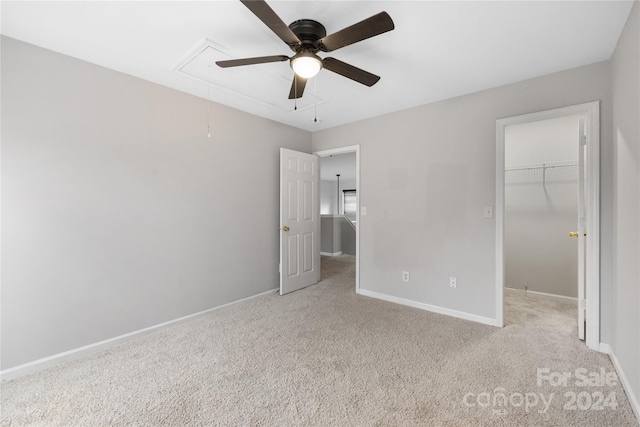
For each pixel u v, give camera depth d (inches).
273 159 142.6
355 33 56.7
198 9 63.3
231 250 124.2
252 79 97.4
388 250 131.7
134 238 94.8
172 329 101.7
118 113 91.0
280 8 62.2
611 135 82.0
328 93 109.0
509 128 140.6
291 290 145.6
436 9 62.6
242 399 64.8
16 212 74.0
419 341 91.9
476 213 107.4
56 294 80.0
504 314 105.0
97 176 86.8
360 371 75.4
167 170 102.9
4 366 72.5
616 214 76.2
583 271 90.7
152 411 61.2
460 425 57.0
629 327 65.4
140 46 77.7
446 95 110.8
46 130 78.0
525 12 63.6
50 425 57.5
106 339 89.0
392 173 130.0
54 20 66.7
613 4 61.0
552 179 135.6
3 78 72.0
